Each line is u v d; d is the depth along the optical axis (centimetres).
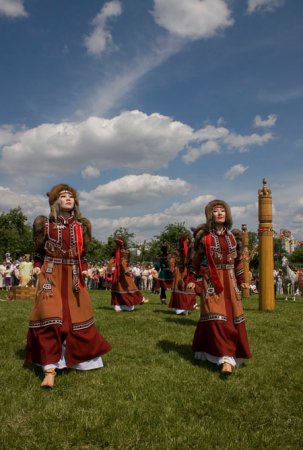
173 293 1198
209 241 645
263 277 1335
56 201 607
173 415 482
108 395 525
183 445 423
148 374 601
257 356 710
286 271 2303
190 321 1036
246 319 1054
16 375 578
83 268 609
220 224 665
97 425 452
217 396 535
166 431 448
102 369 612
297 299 2203
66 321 586
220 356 611
